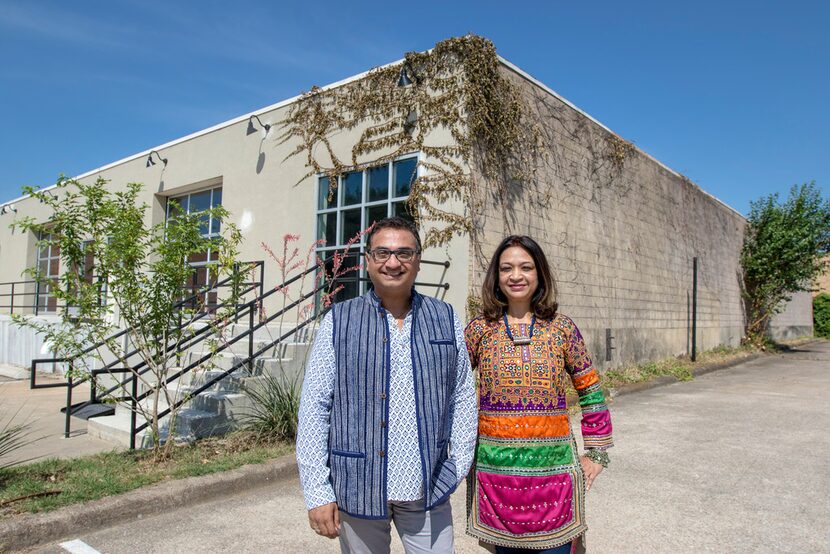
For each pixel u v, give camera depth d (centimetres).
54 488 454
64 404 892
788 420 812
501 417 264
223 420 630
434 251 830
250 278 1077
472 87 820
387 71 906
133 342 584
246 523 425
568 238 1052
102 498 435
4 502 420
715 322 1805
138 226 536
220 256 575
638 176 1345
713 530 419
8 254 1869
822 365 1642
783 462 596
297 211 1023
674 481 533
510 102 901
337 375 231
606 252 1184
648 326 1359
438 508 237
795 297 2880
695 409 897
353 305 242
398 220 248
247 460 534
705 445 666
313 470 225
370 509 224
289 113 1055
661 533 414
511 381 264
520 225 916
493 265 283
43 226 527
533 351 266
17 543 378
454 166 823
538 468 256
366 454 226
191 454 554
